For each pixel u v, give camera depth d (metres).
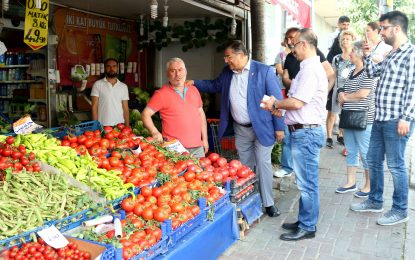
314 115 4.50
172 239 3.60
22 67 9.34
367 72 5.39
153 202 3.85
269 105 4.59
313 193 4.73
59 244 3.01
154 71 12.04
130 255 3.15
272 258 4.38
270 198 5.48
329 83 6.78
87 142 4.59
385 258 4.39
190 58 11.83
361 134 6.07
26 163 3.77
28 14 6.48
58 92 9.12
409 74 4.73
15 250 2.87
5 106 9.69
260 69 5.11
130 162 4.40
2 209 3.09
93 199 3.58
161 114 5.20
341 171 7.82
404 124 4.81
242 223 4.80
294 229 5.06
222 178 4.76
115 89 6.59
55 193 3.45
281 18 12.95
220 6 9.11
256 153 5.38
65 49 9.25
